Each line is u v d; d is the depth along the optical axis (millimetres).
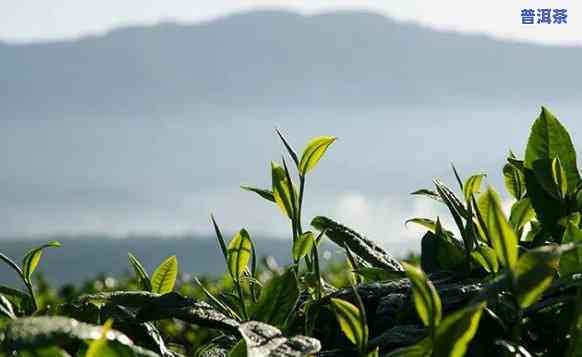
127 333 1983
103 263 72000
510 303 1956
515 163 2510
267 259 6434
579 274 1941
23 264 2377
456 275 2328
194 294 5578
